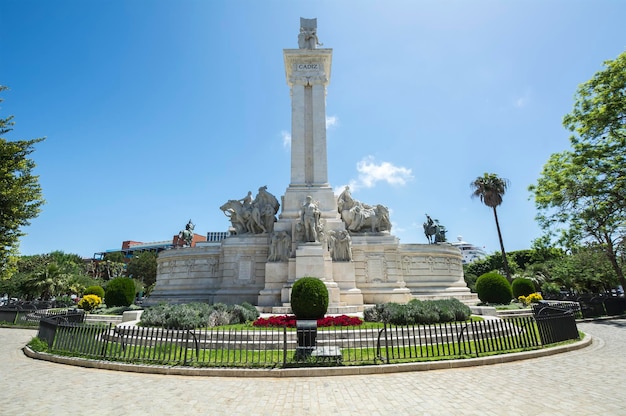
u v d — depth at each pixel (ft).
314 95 86.74
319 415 20.90
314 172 81.51
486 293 88.02
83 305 76.02
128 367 32.07
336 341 39.14
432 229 102.27
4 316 72.54
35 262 189.88
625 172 77.71
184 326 44.47
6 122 83.20
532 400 22.77
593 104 82.38
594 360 34.53
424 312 48.34
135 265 217.77
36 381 28.73
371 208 84.89
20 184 82.33
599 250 95.30
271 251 70.85
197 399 23.97
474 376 29.01
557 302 85.76
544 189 91.91
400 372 30.73
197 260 81.82
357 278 73.77
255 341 39.01
